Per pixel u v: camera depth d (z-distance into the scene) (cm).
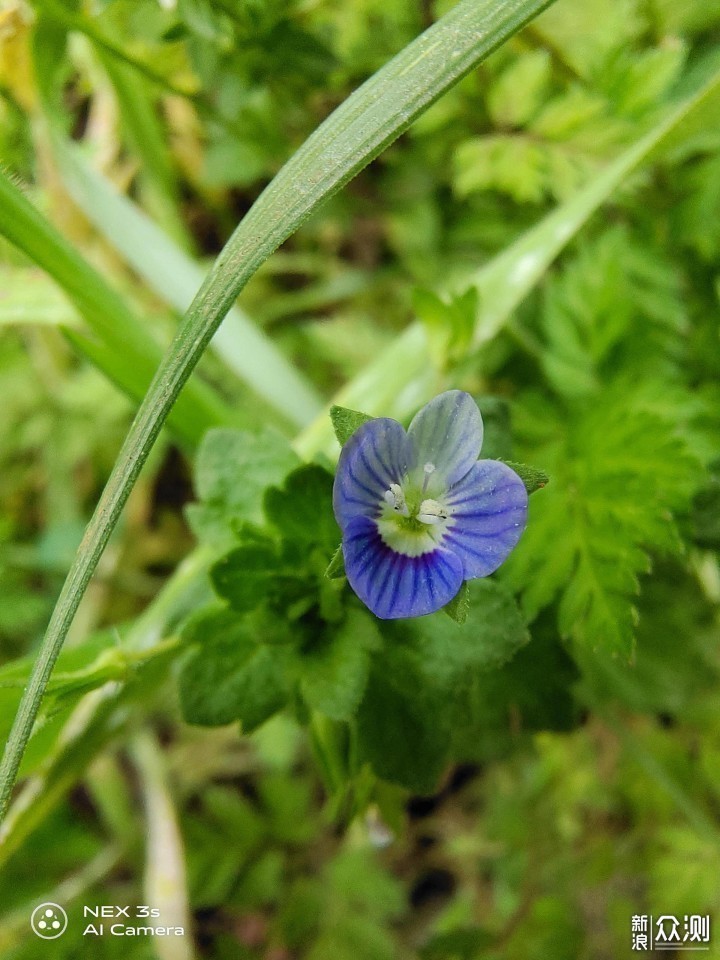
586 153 5
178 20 5
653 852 6
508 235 7
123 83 6
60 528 7
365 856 7
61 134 6
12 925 6
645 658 6
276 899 7
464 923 7
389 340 7
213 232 7
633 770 6
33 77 5
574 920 6
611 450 5
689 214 6
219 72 5
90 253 7
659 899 6
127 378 5
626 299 5
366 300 7
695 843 6
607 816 6
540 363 6
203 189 7
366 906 7
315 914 7
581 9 5
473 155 6
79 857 7
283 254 7
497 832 6
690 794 6
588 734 6
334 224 7
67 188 6
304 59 5
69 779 5
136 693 5
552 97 6
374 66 6
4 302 5
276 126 6
